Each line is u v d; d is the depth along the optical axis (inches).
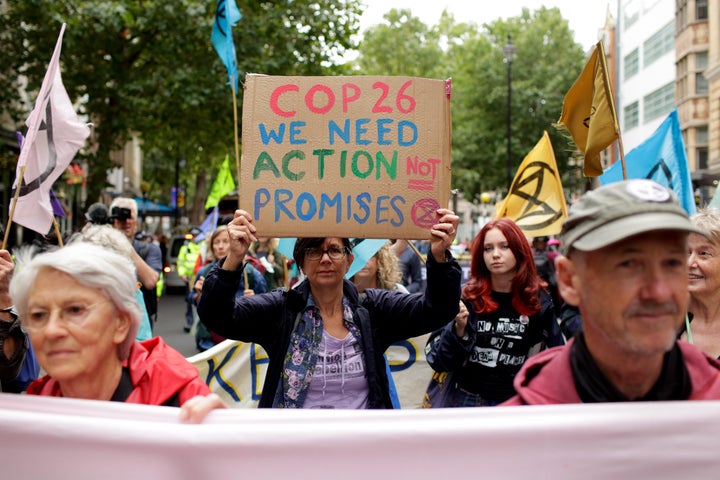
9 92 748.0
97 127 805.2
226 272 116.2
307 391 120.6
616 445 64.4
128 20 707.4
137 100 754.8
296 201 121.1
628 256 63.6
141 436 67.9
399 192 121.1
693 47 1212.5
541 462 64.8
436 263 120.8
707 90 1214.9
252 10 757.3
